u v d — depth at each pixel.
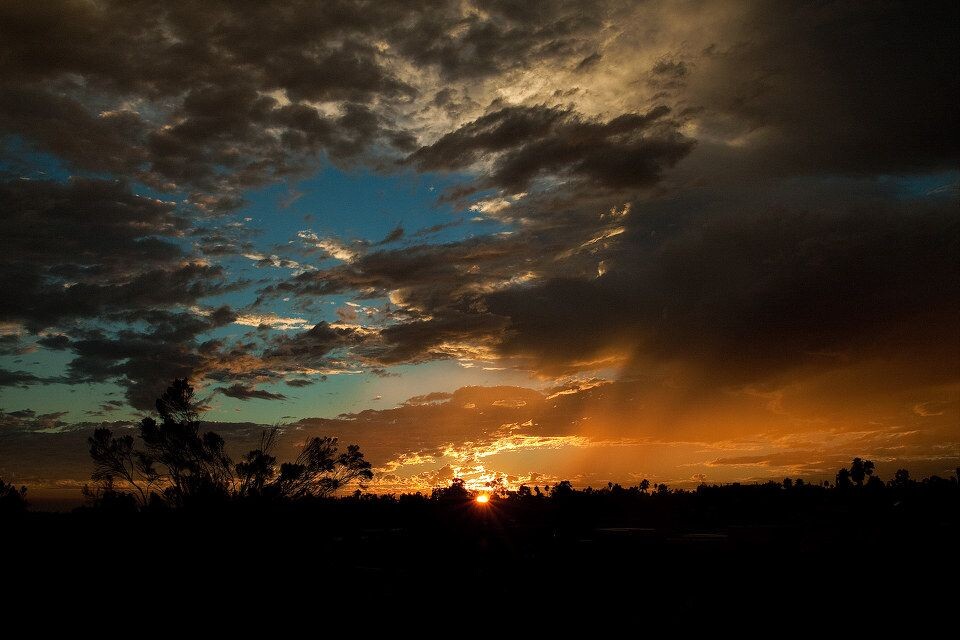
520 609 26.75
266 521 32.84
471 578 34.94
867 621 24.22
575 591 31.25
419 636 22.30
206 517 31.45
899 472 88.38
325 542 36.66
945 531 39.88
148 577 28.11
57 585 26.69
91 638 20.41
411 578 34.09
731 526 63.34
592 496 90.38
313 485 36.41
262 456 34.59
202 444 34.38
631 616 25.52
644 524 73.75
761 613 25.53
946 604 26.36
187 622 22.92
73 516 32.03
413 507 69.25
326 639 21.52
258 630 22.23
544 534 56.28
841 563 34.44
